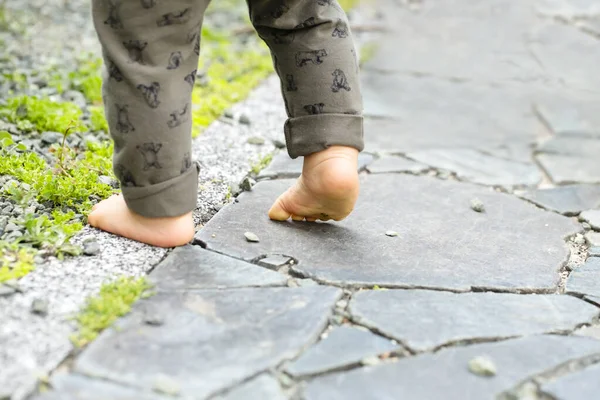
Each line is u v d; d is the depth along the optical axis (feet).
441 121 8.77
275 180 6.66
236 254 5.38
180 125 4.96
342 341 4.55
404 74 10.16
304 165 5.57
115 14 4.69
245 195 6.30
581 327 4.91
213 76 9.07
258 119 8.09
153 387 4.02
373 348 4.50
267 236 5.66
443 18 12.48
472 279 5.36
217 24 11.11
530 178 7.36
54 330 4.36
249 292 4.92
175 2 4.66
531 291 5.31
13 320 4.41
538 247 5.95
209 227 5.71
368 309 4.88
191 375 4.14
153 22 4.70
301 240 5.66
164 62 4.82
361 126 5.44
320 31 5.31
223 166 6.90
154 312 4.62
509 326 4.82
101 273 4.96
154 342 4.36
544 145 8.27
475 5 13.20
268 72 9.54
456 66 10.53
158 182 5.07
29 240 5.23
